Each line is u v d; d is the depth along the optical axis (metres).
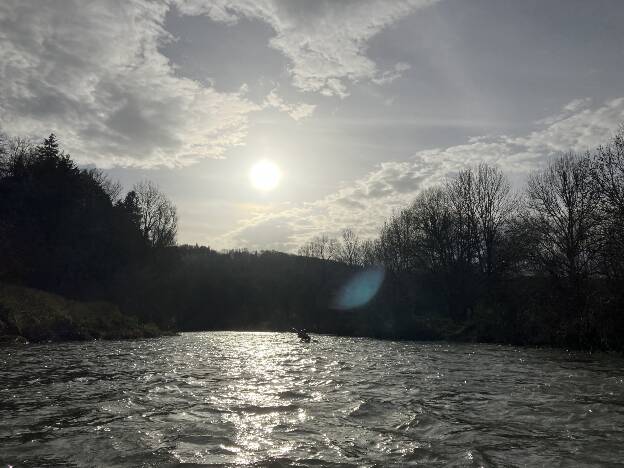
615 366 19.95
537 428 8.99
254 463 6.82
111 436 8.12
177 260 83.00
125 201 75.31
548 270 36.62
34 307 32.38
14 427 8.68
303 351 28.20
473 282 52.72
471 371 17.88
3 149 54.50
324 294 92.38
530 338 35.62
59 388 12.79
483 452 7.46
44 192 54.41
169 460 6.90
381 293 69.06
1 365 17.31
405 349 30.81
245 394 12.25
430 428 8.96
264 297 100.00
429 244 55.62
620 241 29.12
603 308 28.75
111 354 22.59
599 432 8.70
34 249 49.31
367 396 12.18
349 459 7.06
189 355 23.48
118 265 61.78
